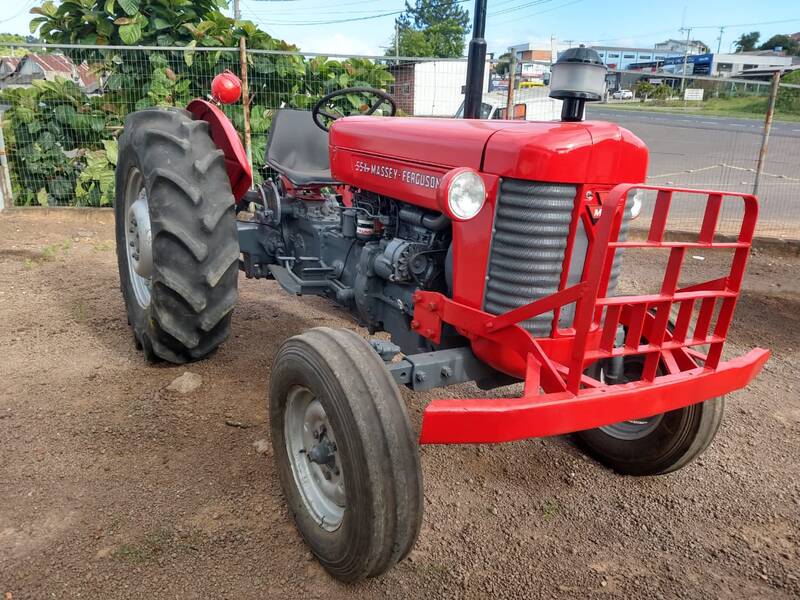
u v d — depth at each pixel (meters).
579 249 2.36
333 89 8.58
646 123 22.47
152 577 2.29
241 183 4.08
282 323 4.79
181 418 3.32
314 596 2.26
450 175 2.23
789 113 12.92
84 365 3.85
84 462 2.90
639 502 2.95
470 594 2.33
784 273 7.09
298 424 2.53
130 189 3.88
